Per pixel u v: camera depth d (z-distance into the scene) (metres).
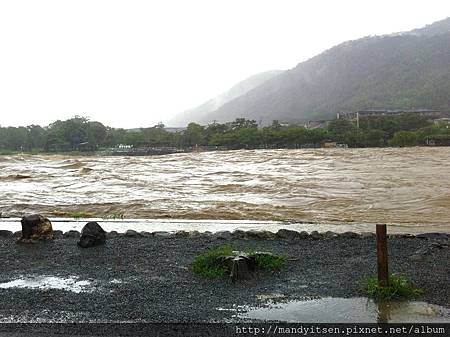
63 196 22.89
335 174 32.00
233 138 101.38
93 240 10.52
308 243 10.24
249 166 41.97
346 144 94.38
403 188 23.58
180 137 106.94
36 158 66.81
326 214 16.97
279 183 26.86
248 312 6.35
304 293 7.01
